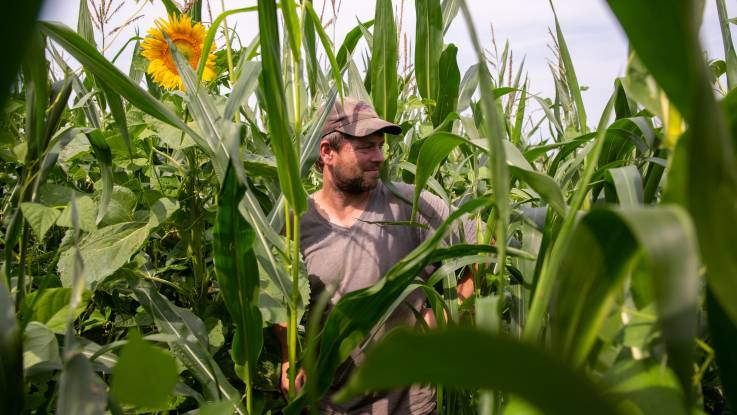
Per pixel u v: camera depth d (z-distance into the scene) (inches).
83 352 57.0
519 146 126.3
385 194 102.0
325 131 98.2
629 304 36.1
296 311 61.9
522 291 68.4
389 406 89.3
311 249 98.0
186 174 94.7
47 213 51.5
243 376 61.8
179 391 58.2
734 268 21.2
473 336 17.9
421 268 52.2
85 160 105.2
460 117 72.6
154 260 101.8
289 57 78.6
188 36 86.5
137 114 89.9
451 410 76.4
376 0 113.1
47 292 52.9
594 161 34.1
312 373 28.2
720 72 84.0
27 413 54.7
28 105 54.8
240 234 52.7
